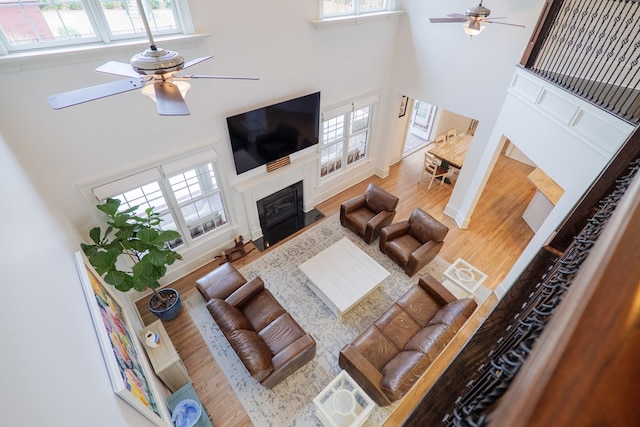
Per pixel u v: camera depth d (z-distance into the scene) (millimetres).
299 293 4547
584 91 3283
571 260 969
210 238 4891
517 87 4164
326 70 4812
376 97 5910
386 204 5184
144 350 3248
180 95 1974
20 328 1032
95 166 3322
